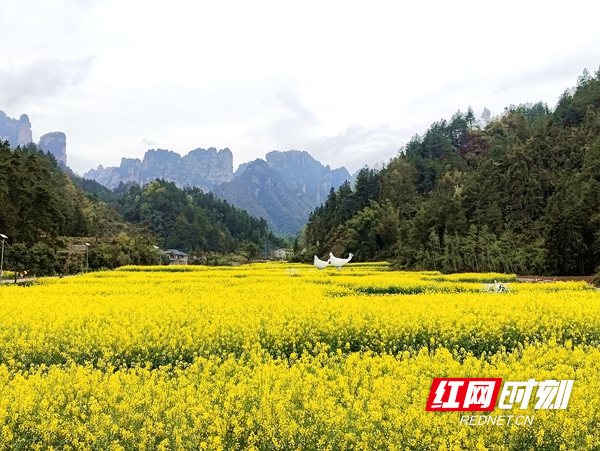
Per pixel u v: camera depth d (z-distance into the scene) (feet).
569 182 154.10
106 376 23.11
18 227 176.65
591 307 41.63
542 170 182.29
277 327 33.78
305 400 19.92
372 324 35.45
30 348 30.30
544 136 200.34
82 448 17.98
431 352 28.81
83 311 39.11
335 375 23.77
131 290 62.23
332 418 17.99
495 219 158.30
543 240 134.51
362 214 239.09
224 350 30.63
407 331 34.76
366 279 84.23
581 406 18.49
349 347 33.45
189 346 30.35
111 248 214.69
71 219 272.10
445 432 17.37
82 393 21.15
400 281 79.82
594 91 258.16
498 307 42.42
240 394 20.12
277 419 18.37
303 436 17.85
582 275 122.01
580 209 124.57
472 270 143.74
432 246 156.25
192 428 18.37
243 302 46.06
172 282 79.15
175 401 20.35
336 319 36.27
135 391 20.98
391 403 19.39
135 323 34.09
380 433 17.57
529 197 169.17
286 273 102.89
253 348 30.07
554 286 67.72
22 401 19.67
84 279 83.87
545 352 28.07
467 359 24.94
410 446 17.11
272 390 20.88
